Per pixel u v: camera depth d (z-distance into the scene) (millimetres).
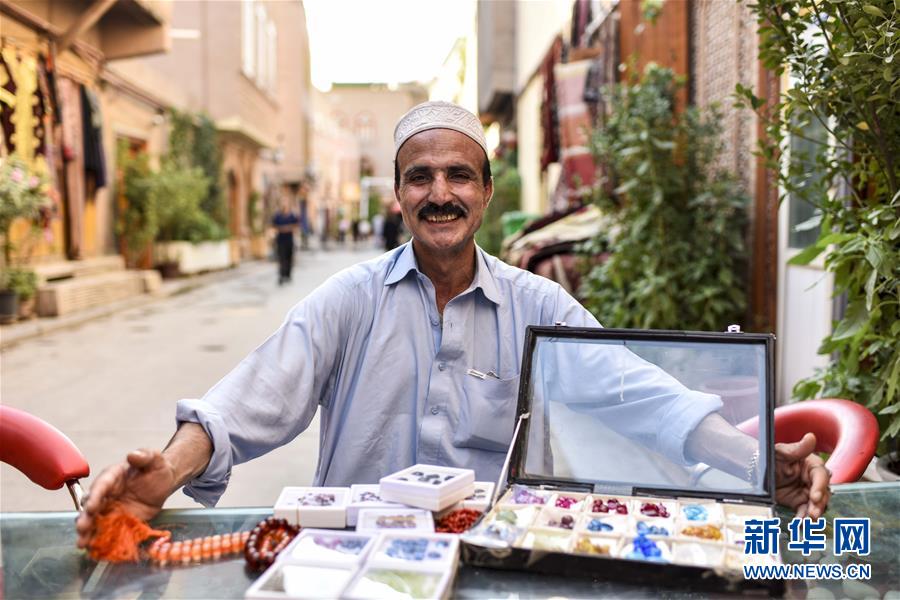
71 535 1495
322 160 56656
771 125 2797
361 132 86000
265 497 4074
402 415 1965
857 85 2289
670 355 1622
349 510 1469
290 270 18781
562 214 7785
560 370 1653
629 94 5676
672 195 5422
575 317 2057
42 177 10320
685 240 5371
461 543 1324
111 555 1395
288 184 39906
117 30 14039
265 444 1810
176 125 18375
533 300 2061
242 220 27594
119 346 9250
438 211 1921
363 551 1277
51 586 1311
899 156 2488
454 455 1932
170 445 1614
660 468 1571
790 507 1633
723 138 5758
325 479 2002
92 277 13320
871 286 2361
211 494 1708
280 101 37344
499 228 15461
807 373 4461
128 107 16125
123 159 15867
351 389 1991
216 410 1728
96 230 14562
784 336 4801
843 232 2791
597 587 1282
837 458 2016
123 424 5582
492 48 17984
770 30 2613
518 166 17828
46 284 11680
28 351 8891
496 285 2047
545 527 1398
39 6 11094
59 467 1816
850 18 2336
